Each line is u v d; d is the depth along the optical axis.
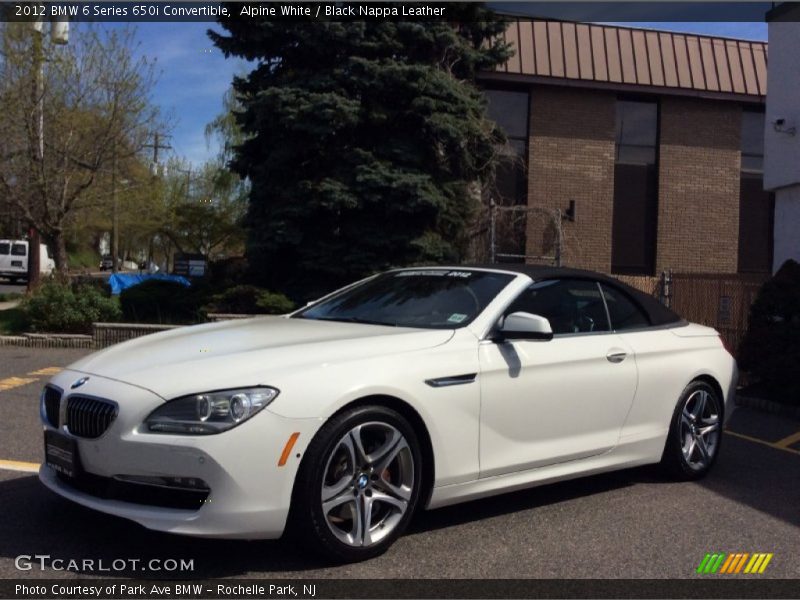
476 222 15.53
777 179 10.78
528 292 5.14
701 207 18.56
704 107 18.58
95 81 16.89
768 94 11.02
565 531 4.73
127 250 56.91
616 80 17.67
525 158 17.77
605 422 5.26
